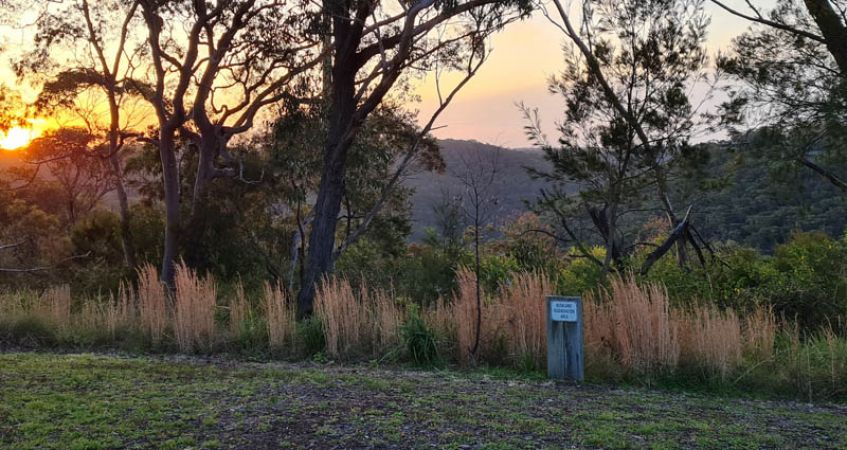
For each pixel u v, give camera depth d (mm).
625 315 8242
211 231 19078
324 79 19234
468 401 6648
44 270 21234
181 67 21188
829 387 7734
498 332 9094
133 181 28812
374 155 20125
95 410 6027
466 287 9500
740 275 12836
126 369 8195
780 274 12703
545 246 15234
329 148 15094
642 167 12797
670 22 12414
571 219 14570
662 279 12234
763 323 9336
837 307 11617
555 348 8078
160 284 10984
